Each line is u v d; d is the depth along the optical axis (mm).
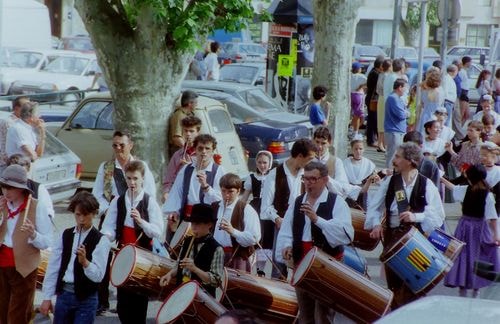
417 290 8945
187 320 7859
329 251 8945
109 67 14164
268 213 10141
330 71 19656
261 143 17688
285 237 9070
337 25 19484
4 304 9211
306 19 23469
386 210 9641
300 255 9016
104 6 14047
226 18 14273
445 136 15375
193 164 10328
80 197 8562
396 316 4680
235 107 18359
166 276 8672
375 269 12477
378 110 22641
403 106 19172
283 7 23578
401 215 9445
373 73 23156
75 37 39625
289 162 10211
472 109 34938
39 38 32750
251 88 19641
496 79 27391
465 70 25406
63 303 8602
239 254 9453
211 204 9562
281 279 9703
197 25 13906
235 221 9398
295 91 23656
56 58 30859
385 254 9016
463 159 13977
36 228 9094
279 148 17594
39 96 20906
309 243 8992
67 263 8594
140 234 9531
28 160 10273
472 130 13953
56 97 21328
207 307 7910
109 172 10586
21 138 13508
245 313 5199
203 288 8328
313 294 8383
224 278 8492
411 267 8914
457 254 9320
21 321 9164
